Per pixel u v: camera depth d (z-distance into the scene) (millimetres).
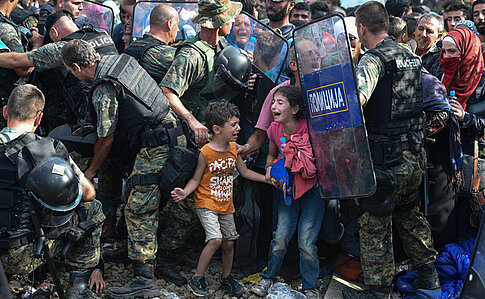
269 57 3863
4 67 3855
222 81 3592
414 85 3223
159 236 4086
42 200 2822
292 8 5434
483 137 3914
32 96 3053
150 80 3520
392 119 3164
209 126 3500
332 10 6125
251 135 3779
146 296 3408
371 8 3314
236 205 3795
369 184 3027
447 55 3828
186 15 4715
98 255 3332
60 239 3104
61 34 4203
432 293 3424
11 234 2930
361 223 3395
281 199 3609
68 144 3432
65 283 3562
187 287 3643
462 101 3914
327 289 3645
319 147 3229
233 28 3943
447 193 3869
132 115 3387
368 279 3402
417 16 5582
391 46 3211
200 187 3484
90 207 3271
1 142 2922
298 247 3592
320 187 3301
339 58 2969
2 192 2902
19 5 6312
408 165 3225
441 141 3881
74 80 3936
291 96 3398
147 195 3453
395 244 3949
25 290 3398
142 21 4770
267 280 3631
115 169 4230
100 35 3967
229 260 3582
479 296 2404
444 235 3889
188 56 3543
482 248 2486
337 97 3029
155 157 3475
